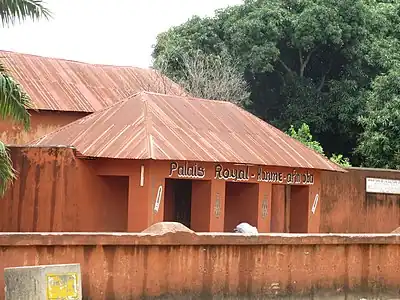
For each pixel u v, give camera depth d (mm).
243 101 34844
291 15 35500
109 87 26000
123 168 16359
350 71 36250
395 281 14992
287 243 13250
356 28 35531
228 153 17375
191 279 12125
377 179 24188
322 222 22453
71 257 10773
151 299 11648
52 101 23750
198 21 37250
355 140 36719
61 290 9352
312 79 38000
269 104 38094
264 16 35219
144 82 27203
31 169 16719
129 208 16234
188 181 19469
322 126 35938
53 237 10539
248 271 12812
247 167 18016
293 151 19469
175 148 16406
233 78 33875
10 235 10164
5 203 16938
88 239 10906
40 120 23422
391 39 37406
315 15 34719
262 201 18562
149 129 16734
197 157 16453
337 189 22984
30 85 24094
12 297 9141
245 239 12688
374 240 14562
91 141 16891
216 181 17328
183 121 17953
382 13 38156
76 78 25734
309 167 19141
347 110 35344
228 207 19062
